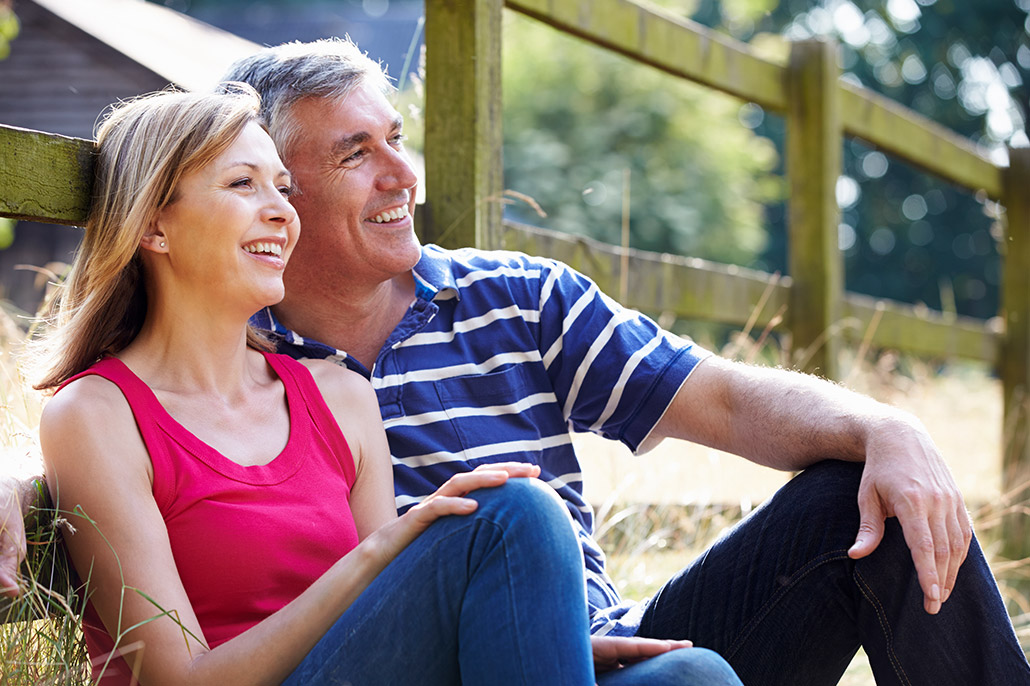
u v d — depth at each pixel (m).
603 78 16.36
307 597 1.48
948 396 6.57
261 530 1.59
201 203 1.64
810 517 1.74
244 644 1.47
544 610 1.42
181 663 1.47
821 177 4.14
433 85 2.56
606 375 2.06
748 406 1.93
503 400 2.03
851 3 26.12
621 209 15.59
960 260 25.00
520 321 2.07
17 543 1.43
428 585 1.45
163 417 1.60
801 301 4.18
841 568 1.72
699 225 16.00
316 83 1.94
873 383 5.07
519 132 15.82
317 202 1.94
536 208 2.63
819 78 4.13
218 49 9.15
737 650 1.76
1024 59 25.23
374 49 21.12
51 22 9.84
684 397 2.02
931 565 1.62
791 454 1.87
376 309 2.05
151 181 1.63
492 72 2.59
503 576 1.43
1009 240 5.76
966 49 25.58
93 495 1.52
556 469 2.10
